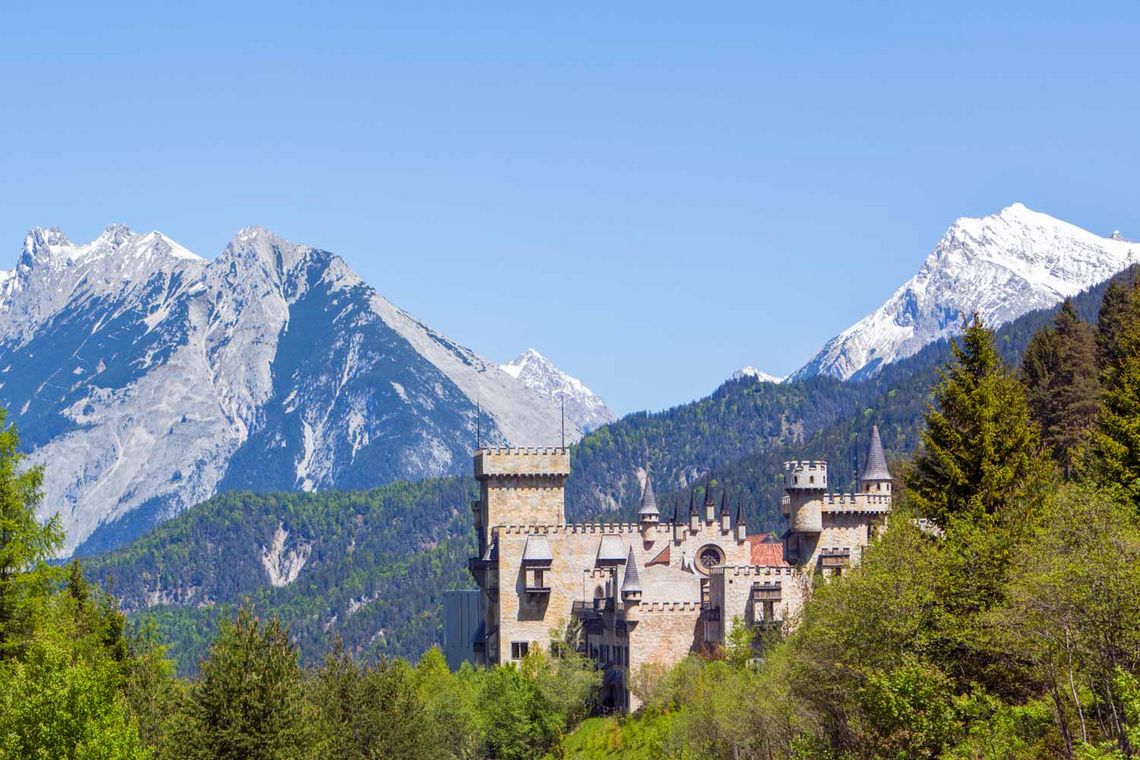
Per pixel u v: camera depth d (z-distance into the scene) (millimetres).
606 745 181250
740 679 146625
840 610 109562
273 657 121000
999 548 109125
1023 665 102625
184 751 117125
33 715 99500
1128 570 91500
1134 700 85250
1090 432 128500
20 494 115438
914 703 100500
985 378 132125
